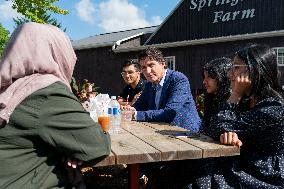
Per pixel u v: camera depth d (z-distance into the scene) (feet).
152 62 13.09
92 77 99.66
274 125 7.41
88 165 6.34
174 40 86.48
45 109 5.64
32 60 5.95
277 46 70.59
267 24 75.31
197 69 80.07
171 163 9.16
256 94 7.87
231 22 79.51
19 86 5.73
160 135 8.89
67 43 6.45
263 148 7.60
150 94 14.02
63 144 5.77
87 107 10.92
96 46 96.63
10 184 5.63
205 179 7.82
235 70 8.11
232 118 7.79
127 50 89.45
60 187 6.09
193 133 8.98
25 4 48.29
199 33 83.30
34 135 5.64
